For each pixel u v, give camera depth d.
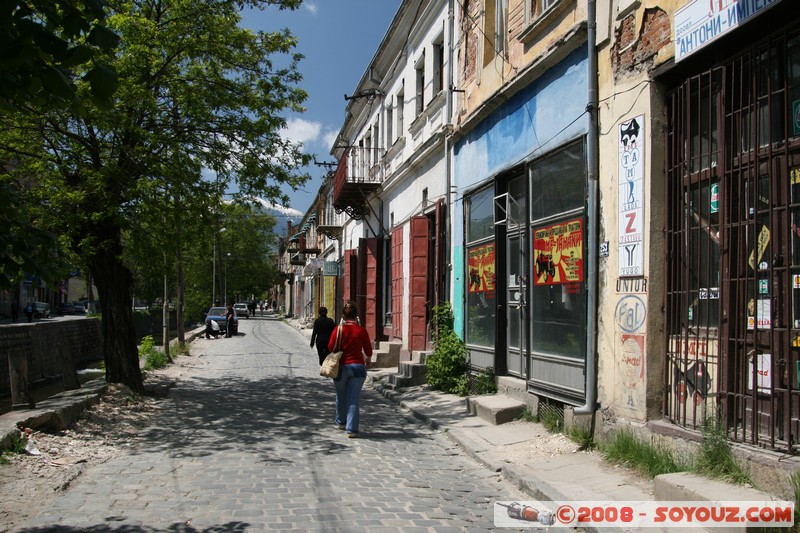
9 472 6.16
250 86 11.78
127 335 11.47
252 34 11.41
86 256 10.36
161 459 7.14
